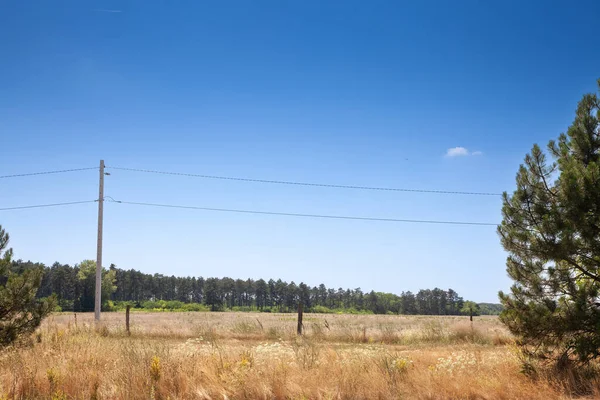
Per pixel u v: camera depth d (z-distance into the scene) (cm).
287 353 1142
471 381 951
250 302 16050
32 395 846
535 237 1077
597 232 1016
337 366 1025
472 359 1153
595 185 1002
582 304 1024
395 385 918
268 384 891
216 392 869
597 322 1005
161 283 15388
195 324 2844
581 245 1029
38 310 1241
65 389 851
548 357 1104
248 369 941
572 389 949
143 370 920
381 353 1180
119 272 14162
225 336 2178
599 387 925
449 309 15225
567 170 1052
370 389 905
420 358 1276
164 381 882
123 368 927
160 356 998
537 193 1105
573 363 1059
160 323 2975
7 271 1222
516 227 1139
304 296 15575
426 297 15488
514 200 1145
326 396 845
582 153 1107
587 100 1117
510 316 1134
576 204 1003
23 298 1194
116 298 14012
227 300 15862
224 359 1036
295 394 860
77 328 1978
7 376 905
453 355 1323
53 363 992
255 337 2178
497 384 926
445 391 899
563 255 1041
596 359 1070
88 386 874
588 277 1102
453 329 2317
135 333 2188
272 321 3697
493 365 1101
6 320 1202
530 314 1081
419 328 2569
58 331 1642
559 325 1052
